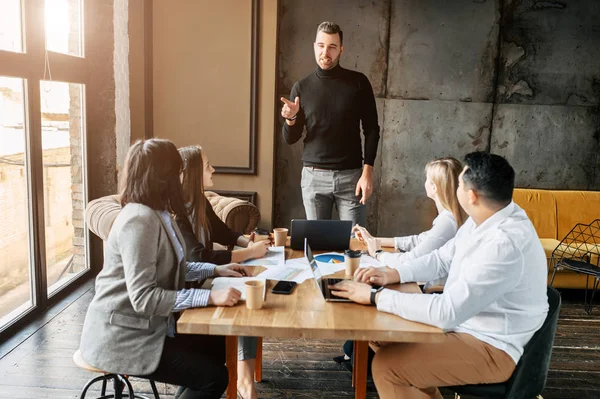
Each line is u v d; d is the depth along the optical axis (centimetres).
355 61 530
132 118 489
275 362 323
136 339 189
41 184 367
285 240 283
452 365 195
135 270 183
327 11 521
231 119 502
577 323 402
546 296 204
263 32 489
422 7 521
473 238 199
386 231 558
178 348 197
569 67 529
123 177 193
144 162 189
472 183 195
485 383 199
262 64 494
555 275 450
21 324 351
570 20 522
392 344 209
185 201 245
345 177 405
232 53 492
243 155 507
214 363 199
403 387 202
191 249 241
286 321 180
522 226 194
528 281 194
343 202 412
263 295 194
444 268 235
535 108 536
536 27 523
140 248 183
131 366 188
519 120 538
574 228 484
